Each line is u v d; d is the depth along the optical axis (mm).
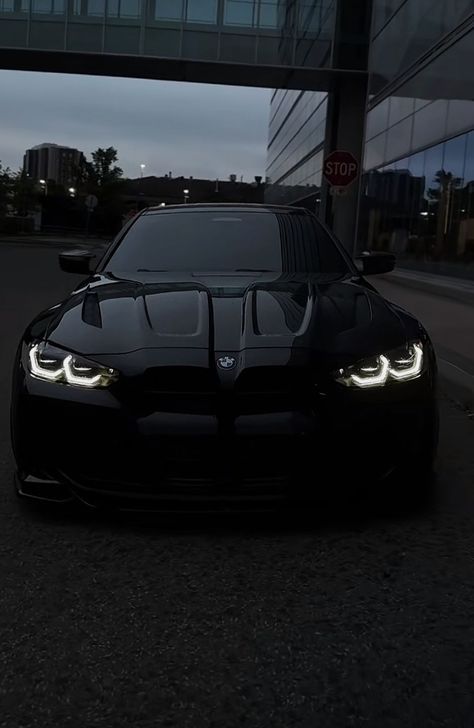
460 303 11789
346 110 24109
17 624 2482
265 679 2193
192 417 2920
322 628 2467
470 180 12891
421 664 2264
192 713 2047
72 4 22828
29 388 3094
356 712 2047
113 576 2809
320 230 4875
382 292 13820
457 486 3785
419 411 3111
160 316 3334
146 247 4660
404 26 17406
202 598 2654
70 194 68125
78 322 3355
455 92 13641
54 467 3039
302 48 22656
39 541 3092
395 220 17953
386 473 3059
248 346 3049
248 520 3305
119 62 23969
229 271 4348
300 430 2912
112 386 2996
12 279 16500
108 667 2252
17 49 23078
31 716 2035
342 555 2984
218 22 22688
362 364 3045
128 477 2967
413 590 2721
